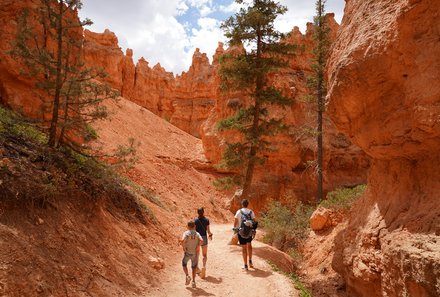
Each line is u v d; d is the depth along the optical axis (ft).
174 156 103.45
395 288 25.63
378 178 33.63
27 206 23.08
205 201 87.10
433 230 23.30
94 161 33.55
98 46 161.79
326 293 38.11
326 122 99.66
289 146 96.32
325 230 51.42
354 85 29.91
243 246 35.35
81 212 28.19
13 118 31.96
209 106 180.45
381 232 29.04
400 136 27.45
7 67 38.37
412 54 24.98
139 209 39.88
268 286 30.48
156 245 36.35
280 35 56.70
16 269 18.88
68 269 21.97
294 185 95.91
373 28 28.32
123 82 176.76
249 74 54.65
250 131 55.26
